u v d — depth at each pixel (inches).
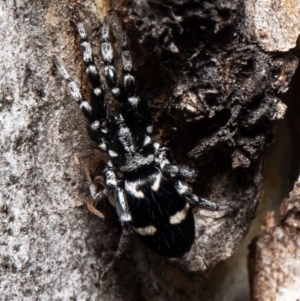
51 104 2.4
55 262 2.4
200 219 2.5
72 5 2.3
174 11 2.2
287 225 2.5
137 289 2.5
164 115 2.4
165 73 2.3
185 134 2.4
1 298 2.3
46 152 2.4
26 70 2.3
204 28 2.3
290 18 2.3
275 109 2.3
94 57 2.4
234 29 2.3
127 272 2.5
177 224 2.4
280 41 2.3
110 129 2.4
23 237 2.3
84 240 2.4
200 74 2.3
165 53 2.3
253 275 2.6
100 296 2.5
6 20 2.3
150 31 2.2
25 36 2.3
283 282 2.5
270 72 2.3
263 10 2.3
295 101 2.6
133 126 2.4
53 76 2.4
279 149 2.7
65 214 2.4
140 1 2.2
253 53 2.3
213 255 2.5
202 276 2.6
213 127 2.4
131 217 2.4
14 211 2.3
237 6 2.3
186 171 2.4
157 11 2.2
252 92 2.3
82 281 2.4
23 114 2.3
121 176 2.4
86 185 2.4
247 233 2.6
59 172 2.4
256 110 2.3
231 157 2.4
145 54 2.3
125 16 2.3
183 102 2.3
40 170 2.4
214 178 2.5
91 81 2.4
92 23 2.4
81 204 2.4
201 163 2.4
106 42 2.4
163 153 2.4
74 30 2.4
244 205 2.5
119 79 2.4
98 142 2.4
